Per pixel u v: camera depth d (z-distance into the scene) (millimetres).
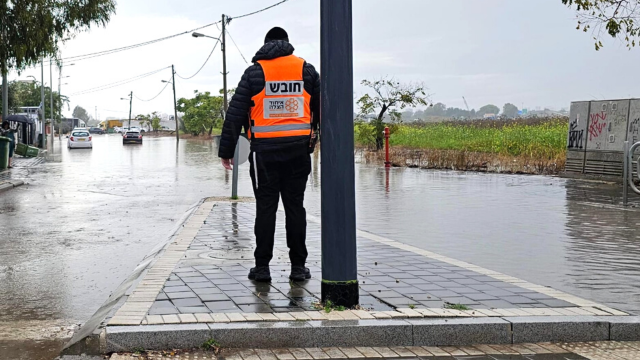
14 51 19031
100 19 20562
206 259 7219
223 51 38656
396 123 34562
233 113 5879
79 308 6152
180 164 30609
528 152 25219
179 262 7027
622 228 10328
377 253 7738
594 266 7422
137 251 9125
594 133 19062
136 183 20516
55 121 99812
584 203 13703
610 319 5062
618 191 16016
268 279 6105
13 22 18812
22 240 10016
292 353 4586
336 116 5102
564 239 9297
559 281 6656
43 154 40281
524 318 5000
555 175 21297
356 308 5188
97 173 24891
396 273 6574
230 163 6035
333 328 4727
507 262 7668
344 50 5070
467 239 9336
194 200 15859
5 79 34656
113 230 11070
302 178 6086
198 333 4594
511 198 14773
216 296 5512
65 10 19938
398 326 4781
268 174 6008
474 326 4855
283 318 4859
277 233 9328
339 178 5137
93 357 4484
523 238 9406
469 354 4652
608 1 13648
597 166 19000
